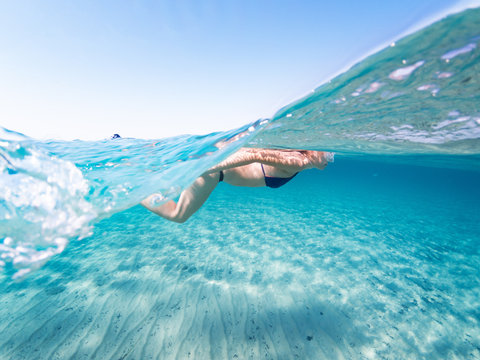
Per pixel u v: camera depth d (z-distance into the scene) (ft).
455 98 8.76
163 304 11.96
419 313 12.66
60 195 6.26
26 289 12.98
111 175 9.41
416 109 10.37
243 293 13.43
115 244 20.62
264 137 12.64
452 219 43.11
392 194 86.58
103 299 12.19
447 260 21.36
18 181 5.83
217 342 9.65
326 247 22.70
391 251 22.85
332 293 14.14
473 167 64.59
